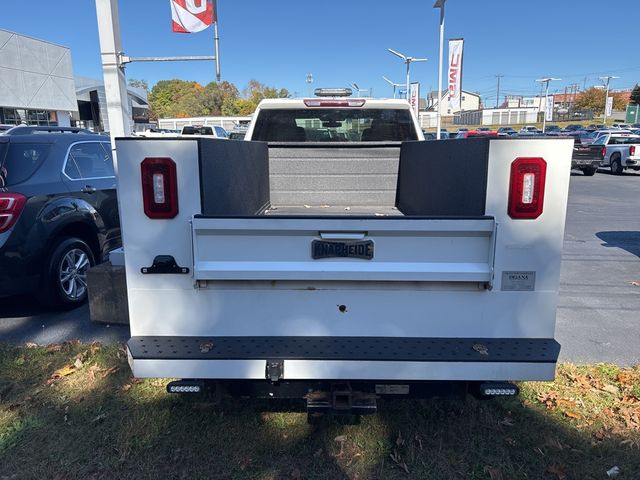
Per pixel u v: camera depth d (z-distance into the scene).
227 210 3.13
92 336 4.86
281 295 2.66
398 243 2.58
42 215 5.17
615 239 9.36
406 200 4.79
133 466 2.95
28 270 5.03
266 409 3.47
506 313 2.66
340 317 2.68
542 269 2.62
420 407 3.50
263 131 5.37
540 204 2.56
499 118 97.31
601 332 4.93
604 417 3.42
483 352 2.59
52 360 4.29
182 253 2.64
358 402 2.69
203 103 107.12
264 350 2.61
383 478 2.85
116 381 3.89
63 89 32.75
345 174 5.11
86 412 3.49
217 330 2.71
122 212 2.62
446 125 95.56
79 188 5.83
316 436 3.20
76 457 3.03
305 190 5.14
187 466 2.95
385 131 5.41
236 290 2.66
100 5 5.18
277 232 2.57
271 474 2.88
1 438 3.21
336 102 5.24
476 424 3.33
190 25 7.84
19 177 5.11
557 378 3.93
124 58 5.40
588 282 6.59
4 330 5.03
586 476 2.86
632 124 61.06
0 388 3.82
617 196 15.82
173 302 2.69
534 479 2.84
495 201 2.57
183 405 3.54
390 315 2.67
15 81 28.59
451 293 2.64
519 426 3.31
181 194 2.59
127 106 5.56
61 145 5.77
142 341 2.69
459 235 2.58
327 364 2.56
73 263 5.63
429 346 2.63
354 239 2.57
